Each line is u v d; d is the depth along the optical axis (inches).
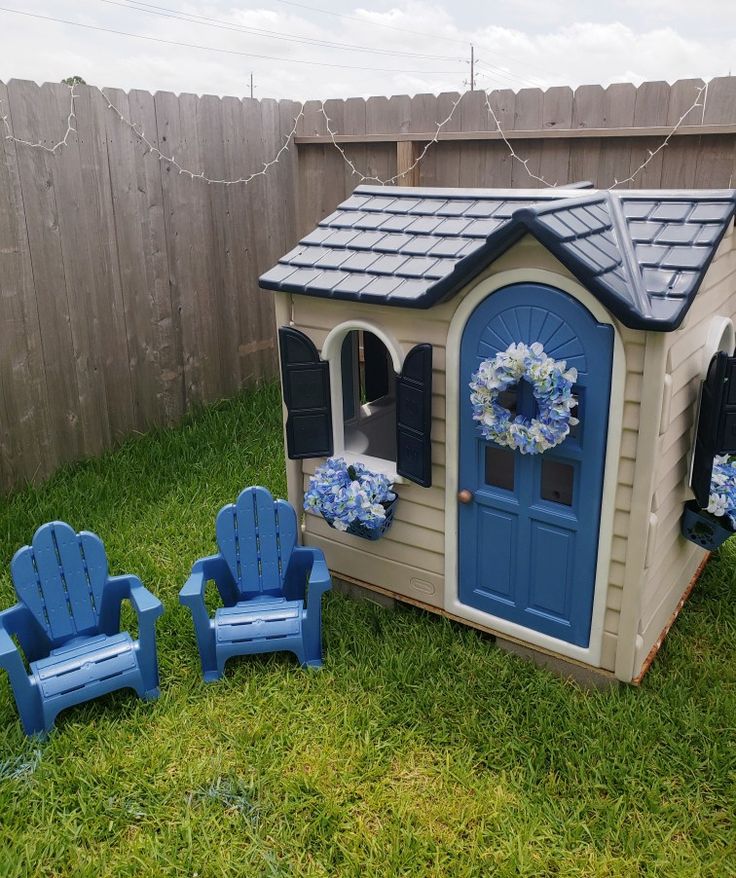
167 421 222.8
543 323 111.1
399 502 138.3
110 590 128.5
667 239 111.3
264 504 134.2
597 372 108.0
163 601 146.5
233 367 243.6
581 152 207.8
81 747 115.0
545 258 108.4
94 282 194.5
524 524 123.2
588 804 104.7
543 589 124.6
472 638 135.5
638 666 120.9
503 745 113.8
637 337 104.0
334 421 143.0
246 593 137.7
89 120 186.2
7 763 112.0
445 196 143.0
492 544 128.3
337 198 252.1
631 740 112.6
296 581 139.3
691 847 99.1
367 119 236.8
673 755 111.3
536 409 115.9
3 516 170.9
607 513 113.3
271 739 115.5
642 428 106.6
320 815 102.8
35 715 116.6
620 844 99.8
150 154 203.6
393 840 99.1
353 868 96.3
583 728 115.1
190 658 133.0
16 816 104.3
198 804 106.1
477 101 216.8
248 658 133.8
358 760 112.0
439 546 135.5
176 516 175.3
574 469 115.0
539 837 100.4
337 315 134.4
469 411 122.9
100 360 199.8
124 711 121.1
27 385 182.4
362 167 243.8
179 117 210.1
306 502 135.8
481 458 124.7
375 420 162.9
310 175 255.0
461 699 121.6
